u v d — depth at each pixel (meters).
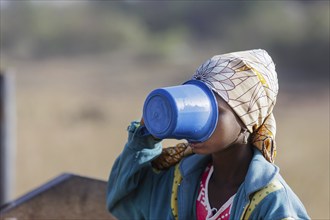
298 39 45.47
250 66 3.16
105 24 59.19
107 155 17.86
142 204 3.62
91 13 64.00
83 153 17.94
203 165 3.44
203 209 3.36
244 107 3.11
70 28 58.06
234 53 3.26
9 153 8.01
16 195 13.65
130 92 33.50
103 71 43.66
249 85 3.12
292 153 18.00
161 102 3.03
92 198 4.50
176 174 3.52
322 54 43.78
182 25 62.84
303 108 28.19
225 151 3.26
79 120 23.52
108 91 33.41
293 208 3.10
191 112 2.99
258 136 3.25
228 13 60.41
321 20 46.88
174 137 3.05
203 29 62.28
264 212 3.09
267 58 3.28
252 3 56.00
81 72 43.03
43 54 55.59
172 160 3.59
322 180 14.54
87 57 54.50
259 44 49.91
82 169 16.20
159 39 57.88
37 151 17.80
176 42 57.16
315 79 40.44
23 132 20.59
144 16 67.69
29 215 4.54
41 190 4.60
